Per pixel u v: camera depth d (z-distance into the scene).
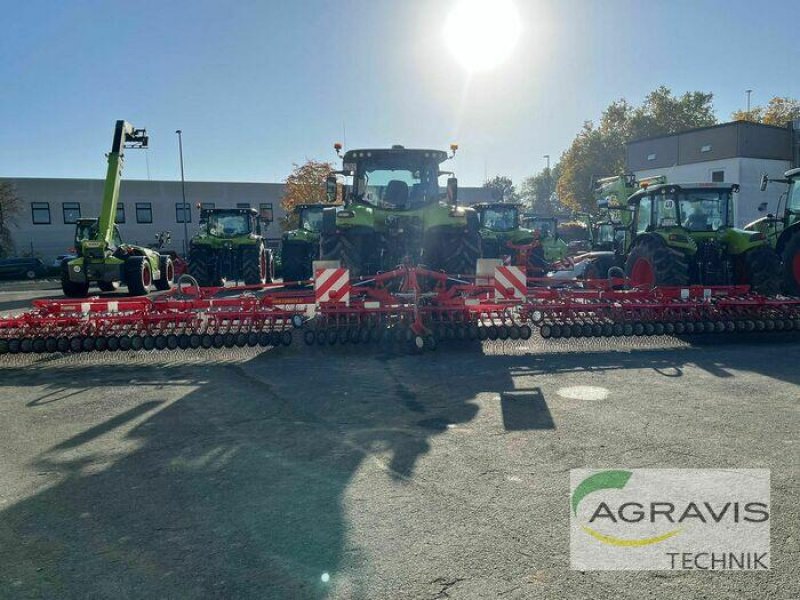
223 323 7.17
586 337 7.44
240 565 2.58
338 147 9.16
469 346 7.41
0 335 7.00
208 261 15.79
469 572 2.49
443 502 3.13
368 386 5.56
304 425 4.44
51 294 19.05
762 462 3.57
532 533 2.80
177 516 3.04
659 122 47.12
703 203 9.79
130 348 6.95
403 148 9.03
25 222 40.66
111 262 15.48
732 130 32.19
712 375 5.79
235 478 3.50
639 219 10.91
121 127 15.27
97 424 4.57
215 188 44.94
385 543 2.74
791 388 5.27
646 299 7.38
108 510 3.12
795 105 47.81
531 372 6.01
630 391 5.23
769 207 32.66
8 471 3.67
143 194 43.19
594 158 45.38
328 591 2.37
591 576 2.46
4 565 2.62
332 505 3.12
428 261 8.77
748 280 8.84
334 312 6.95
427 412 4.71
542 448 3.87
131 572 2.54
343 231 8.45
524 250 15.51
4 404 5.21
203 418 4.67
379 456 3.79
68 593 2.40
